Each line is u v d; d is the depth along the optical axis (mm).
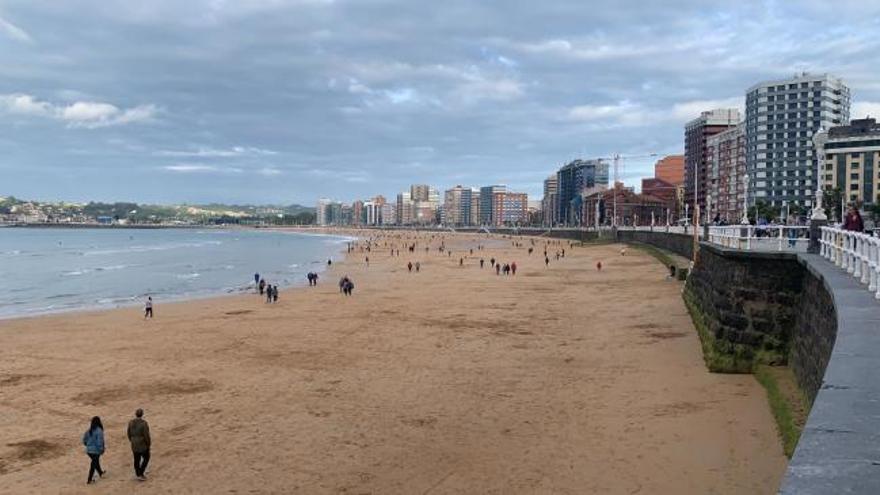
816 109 185125
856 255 19609
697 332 37938
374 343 40000
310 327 46281
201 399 28078
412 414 25547
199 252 169750
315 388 29594
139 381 31281
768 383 25391
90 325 48375
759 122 194000
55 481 19703
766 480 18141
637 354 34500
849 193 166875
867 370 9148
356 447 22078
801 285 26109
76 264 123312
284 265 119688
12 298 69938
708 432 21938
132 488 19156
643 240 125438
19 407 27203
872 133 163625
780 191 191000
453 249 171250
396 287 74375
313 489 18844
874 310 14648
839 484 5355
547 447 21641
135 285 83875
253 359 35844
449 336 41938
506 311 52781
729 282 28766
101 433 19719
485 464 20375
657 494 17750
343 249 184125
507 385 29453
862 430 6637
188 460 21156
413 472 19906
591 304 55344
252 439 23000
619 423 23562
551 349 37094
